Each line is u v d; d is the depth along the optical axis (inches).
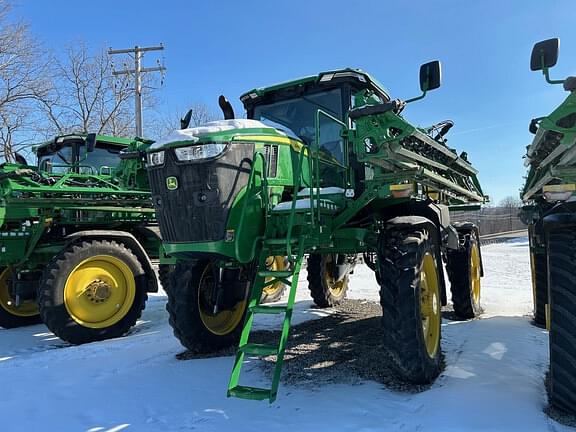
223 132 148.0
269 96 212.2
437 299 160.9
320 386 146.9
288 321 133.9
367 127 142.9
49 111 860.6
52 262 233.0
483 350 177.0
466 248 234.8
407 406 128.5
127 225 287.9
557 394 120.2
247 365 170.9
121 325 244.7
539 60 114.3
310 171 148.8
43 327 289.0
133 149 294.0
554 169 126.3
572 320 119.0
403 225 152.8
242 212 146.7
